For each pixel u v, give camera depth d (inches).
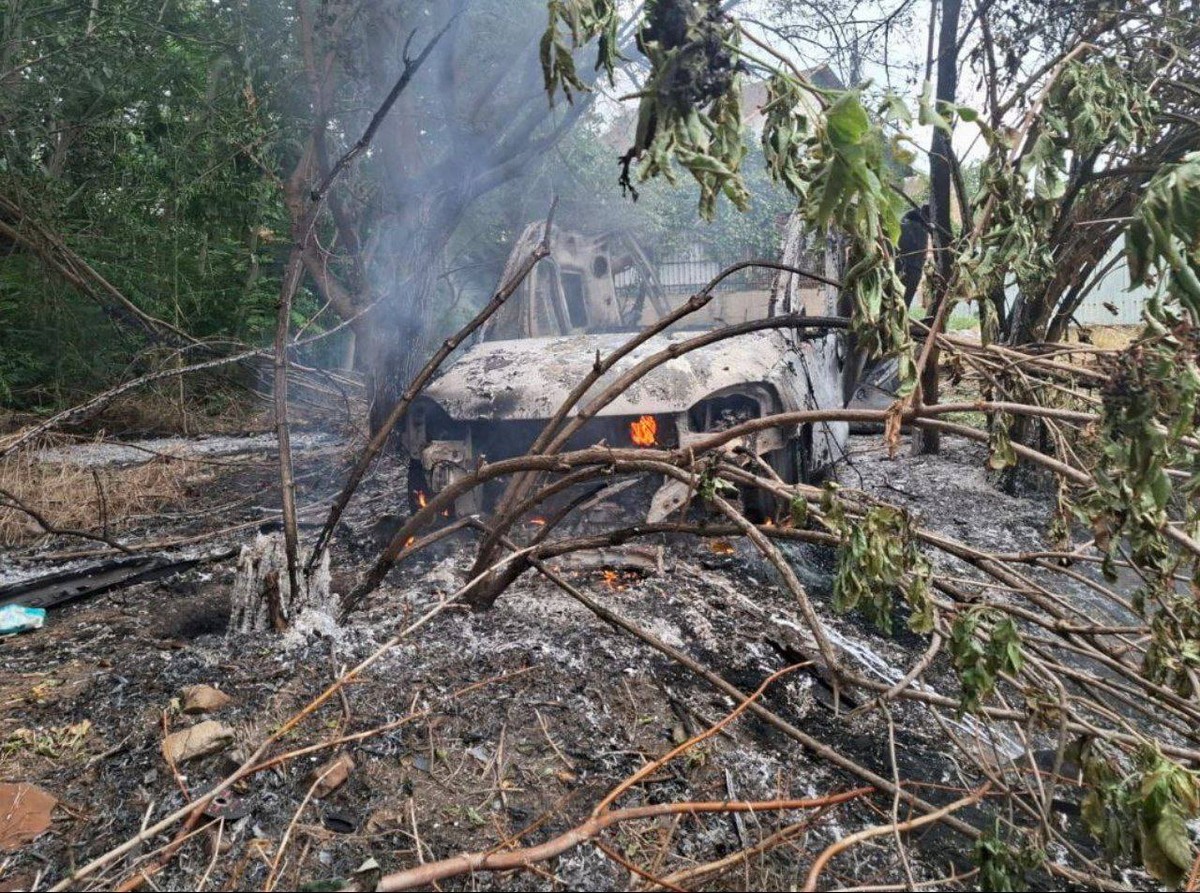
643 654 122.0
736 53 68.7
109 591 164.2
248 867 80.9
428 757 97.6
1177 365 71.7
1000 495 234.1
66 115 271.6
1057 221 188.9
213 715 104.3
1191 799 72.1
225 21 244.8
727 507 95.7
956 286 96.9
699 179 67.9
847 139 63.2
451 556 162.7
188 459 255.9
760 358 160.9
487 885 80.0
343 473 264.8
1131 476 73.6
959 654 81.6
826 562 175.5
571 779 95.2
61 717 107.8
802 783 98.7
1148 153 185.2
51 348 350.0
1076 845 95.1
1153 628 83.9
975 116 71.7
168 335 272.4
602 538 115.3
